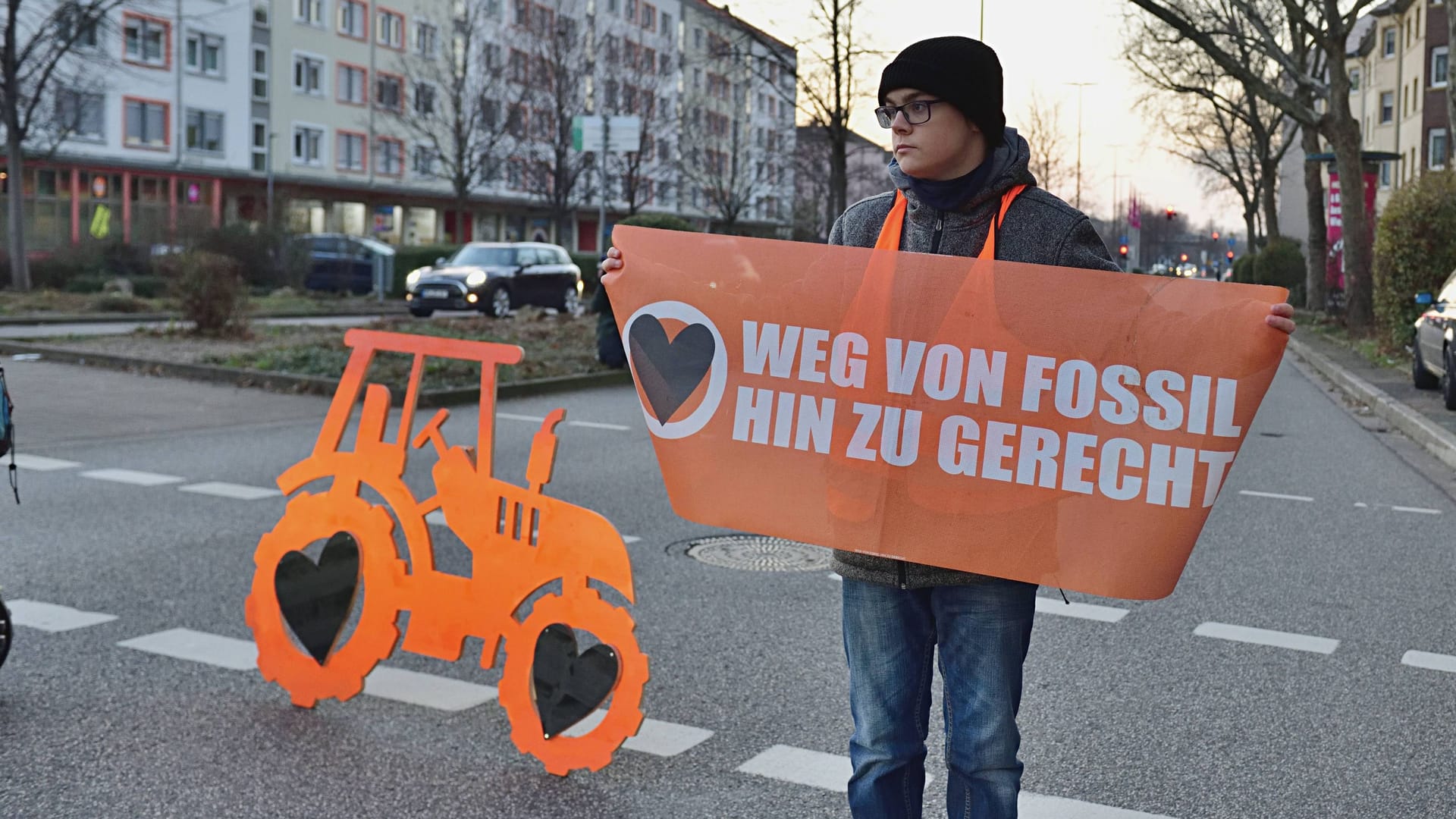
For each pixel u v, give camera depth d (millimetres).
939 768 4273
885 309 3047
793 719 4672
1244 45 38000
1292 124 55938
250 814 3775
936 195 2900
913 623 2988
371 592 4508
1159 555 2895
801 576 6961
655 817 3803
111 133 51438
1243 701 4973
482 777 4098
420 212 67750
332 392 15086
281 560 4672
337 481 4578
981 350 2967
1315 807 3951
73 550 7234
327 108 61562
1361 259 28219
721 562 7258
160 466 10203
